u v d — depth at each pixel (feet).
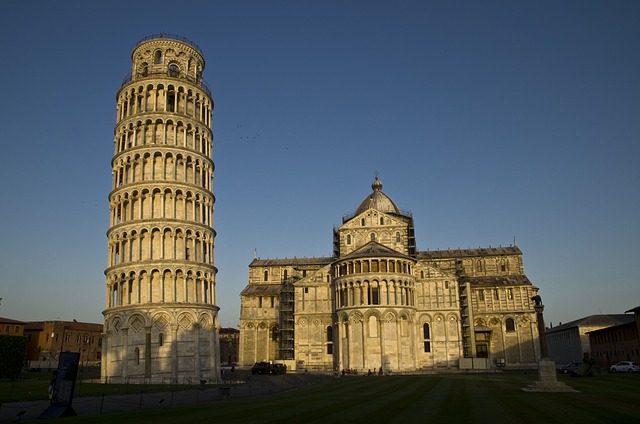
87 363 496.64
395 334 312.91
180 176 265.34
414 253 382.63
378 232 363.56
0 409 119.55
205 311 251.80
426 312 340.39
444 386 180.86
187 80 280.31
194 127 276.00
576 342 451.94
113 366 242.99
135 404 134.62
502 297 389.19
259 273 436.76
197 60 297.33
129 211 258.78
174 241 252.62
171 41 286.66
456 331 335.06
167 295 246.47
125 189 260.42
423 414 102.73
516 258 412.77
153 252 248.52
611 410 103.81
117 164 270.67
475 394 146.51
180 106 276.41
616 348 346.95
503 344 381.40
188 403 136.15
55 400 111.34
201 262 257.75
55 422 96.32
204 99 288.51
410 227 387.75
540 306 166.61
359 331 315.99
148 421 95.61
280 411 111.04
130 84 275.59
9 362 244.63
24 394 156.66
